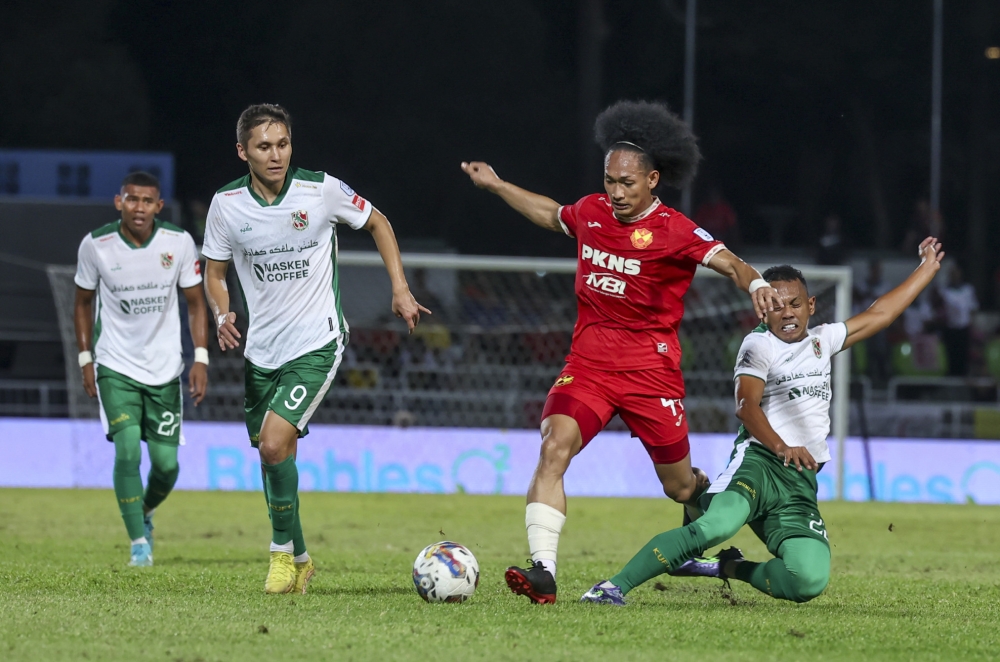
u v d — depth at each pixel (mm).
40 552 27625
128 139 90688
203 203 88000
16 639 14297
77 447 52594
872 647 14805
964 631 16406
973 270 86312
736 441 19812
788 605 19141
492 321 65062
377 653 13594
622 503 47906
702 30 89250
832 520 41312
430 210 93750
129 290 26281
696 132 89250
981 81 88125
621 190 18172
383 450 52906
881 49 88938
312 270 20062
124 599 18094
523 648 14016
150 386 26375
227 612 16625
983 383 66500
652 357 18734
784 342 18922
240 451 52344
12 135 89438
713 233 80500
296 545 20188
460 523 38094
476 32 95000
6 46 90062
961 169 88688
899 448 54031
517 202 19969
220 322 19688
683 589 21578
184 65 92438
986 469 54000
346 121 94188
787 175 89438
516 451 53219
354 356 61812
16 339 60125
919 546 33562
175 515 39750
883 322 19547
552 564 18016
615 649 14117
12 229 60344
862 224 89125
